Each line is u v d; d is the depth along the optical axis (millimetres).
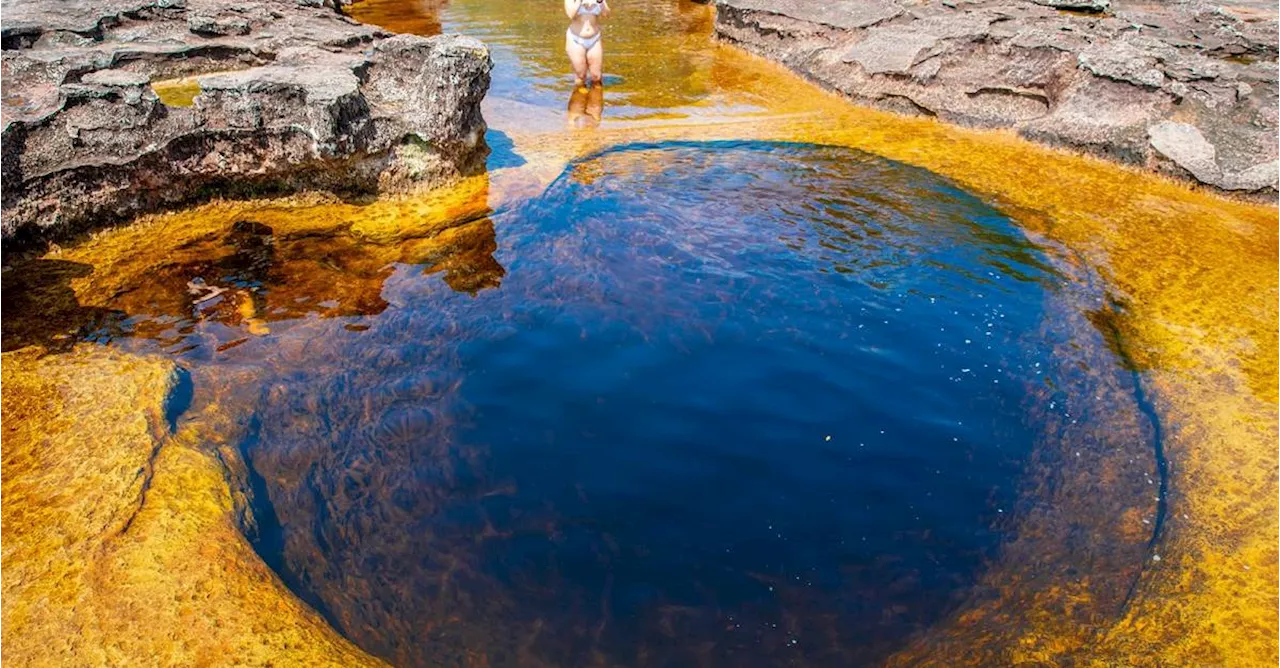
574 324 5570
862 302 5895
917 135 9242
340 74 7238
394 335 5414
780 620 3576
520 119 9531
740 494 4242
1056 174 8109
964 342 5488
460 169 7758
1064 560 3918
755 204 7359
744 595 3684
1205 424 4750
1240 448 4566
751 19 12930
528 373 5074
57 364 4965
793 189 7695
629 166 8156
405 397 4836
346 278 6102
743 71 11977
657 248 6547
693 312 5730
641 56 12852
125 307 5625
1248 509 4180
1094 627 3576
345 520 4004
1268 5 11797
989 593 3736
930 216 7191
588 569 3779
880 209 7309
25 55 7020
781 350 5367
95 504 3914
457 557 3822
